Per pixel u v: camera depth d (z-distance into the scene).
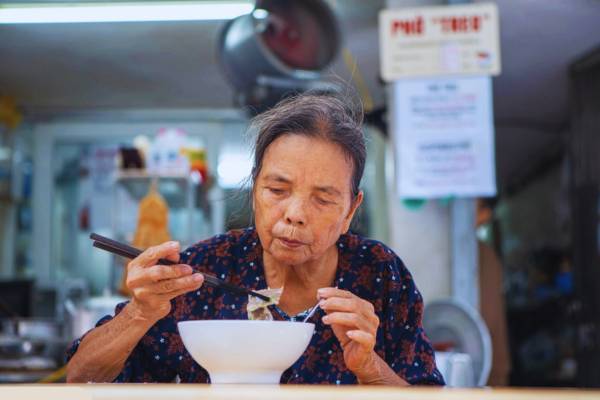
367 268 1.63
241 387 0.76
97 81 5.82
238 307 1.58
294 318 1.55
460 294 4.06
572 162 5.39
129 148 4.91
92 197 6.48
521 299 8.38
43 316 6.03
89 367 1.42
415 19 3.83
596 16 4.53
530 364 7.73
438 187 3.87
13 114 6.19
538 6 4.42
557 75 5.58
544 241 8.37
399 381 1.40
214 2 4.11
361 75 5.34
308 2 3.88
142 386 0.75
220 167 6.56
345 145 1.42
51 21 4.61
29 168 6.48
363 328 1.32
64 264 6.44
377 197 6.25
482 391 0.71
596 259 5.11
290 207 1.40
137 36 4.90
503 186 9.22
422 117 3.88
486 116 3.86
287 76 4.28
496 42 3.81
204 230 6.01
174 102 6.29
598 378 5.02
